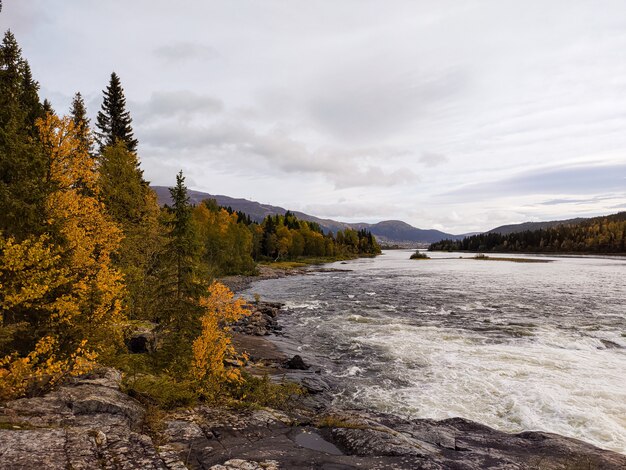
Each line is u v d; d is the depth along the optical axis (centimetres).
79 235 1300
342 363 2034
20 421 799
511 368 1864
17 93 1931
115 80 4091
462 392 1598
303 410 1391
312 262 12862
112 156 2708
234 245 7700
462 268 9656
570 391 1563
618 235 17462
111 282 1262
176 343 1431
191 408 1163
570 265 10488
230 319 1495
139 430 930
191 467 799
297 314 3494
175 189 1526
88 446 737
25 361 920
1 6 1520
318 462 848
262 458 854
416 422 1248
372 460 870
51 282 1068
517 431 1272
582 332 2594
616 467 930
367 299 4309
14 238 992
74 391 1019
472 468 870
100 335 1261
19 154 1139
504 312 3384
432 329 2750
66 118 1464
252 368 1903
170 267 1484
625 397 1500
